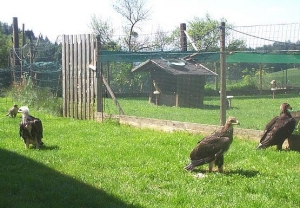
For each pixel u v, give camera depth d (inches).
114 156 450.3
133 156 451.8
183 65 1040.8
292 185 348.5
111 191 331.9
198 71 1045.2
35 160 434.0
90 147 500.1
